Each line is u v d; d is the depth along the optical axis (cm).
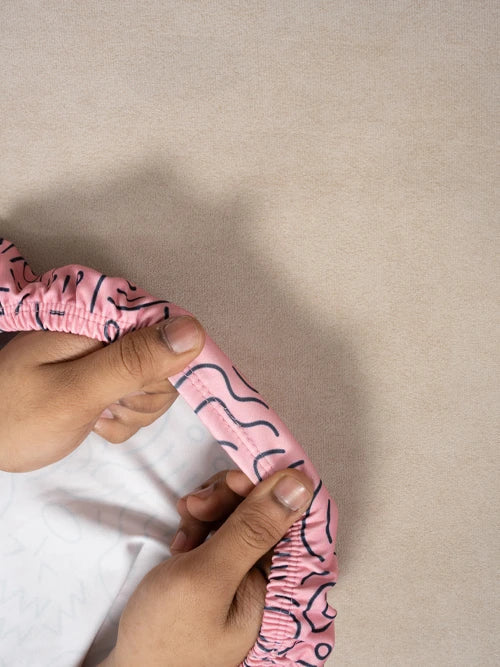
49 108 77
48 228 78
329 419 78
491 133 77
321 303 77
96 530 72
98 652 75
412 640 79
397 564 78
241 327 78
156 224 77
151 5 77
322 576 61
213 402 61
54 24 77
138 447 74
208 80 77
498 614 78
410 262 77
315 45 77
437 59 77
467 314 77
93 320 62
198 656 62
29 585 72
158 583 61
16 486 72
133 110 77
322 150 77
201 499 69
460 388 78
